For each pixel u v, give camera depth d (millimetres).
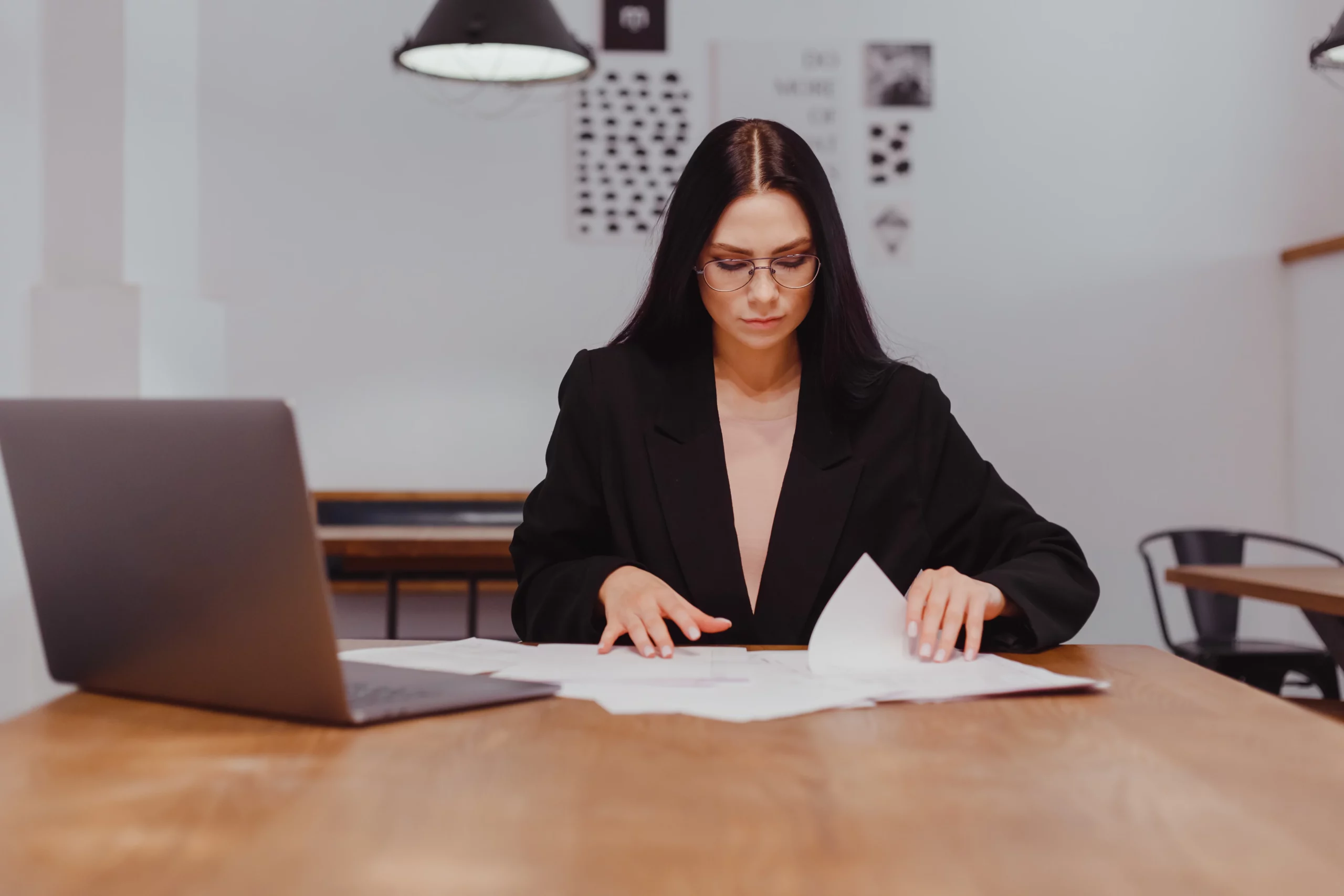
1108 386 4258
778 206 1233
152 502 738
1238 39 4254
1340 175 4250
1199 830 518
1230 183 4258
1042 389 4246
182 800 566
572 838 507
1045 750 666
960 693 817
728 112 4215
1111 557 4258
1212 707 791
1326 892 444
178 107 4055
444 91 4199
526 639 1262
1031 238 4250
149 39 3904
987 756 650
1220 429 4270
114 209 3812
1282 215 4262
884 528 1334
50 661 849
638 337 1437
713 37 4219
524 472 4227
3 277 3643
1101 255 4258
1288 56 4254
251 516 697
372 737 698
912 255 4238
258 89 4164
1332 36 2826
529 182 4223
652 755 651
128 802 564
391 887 451
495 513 4121
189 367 3957
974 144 4242
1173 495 4266
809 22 4227
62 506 788
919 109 4234
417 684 833
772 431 1378
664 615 1059
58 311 3756
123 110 3811
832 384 1356
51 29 3812
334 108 4188
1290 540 3365
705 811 544
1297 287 4203
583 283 4227
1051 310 4250
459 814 543
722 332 1390
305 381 4188
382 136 4195
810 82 4223
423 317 4207
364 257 4195
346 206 4191
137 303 3736
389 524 4086
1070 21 4242
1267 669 2990
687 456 1348
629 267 4227
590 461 1396
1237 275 4266
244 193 4160
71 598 812
